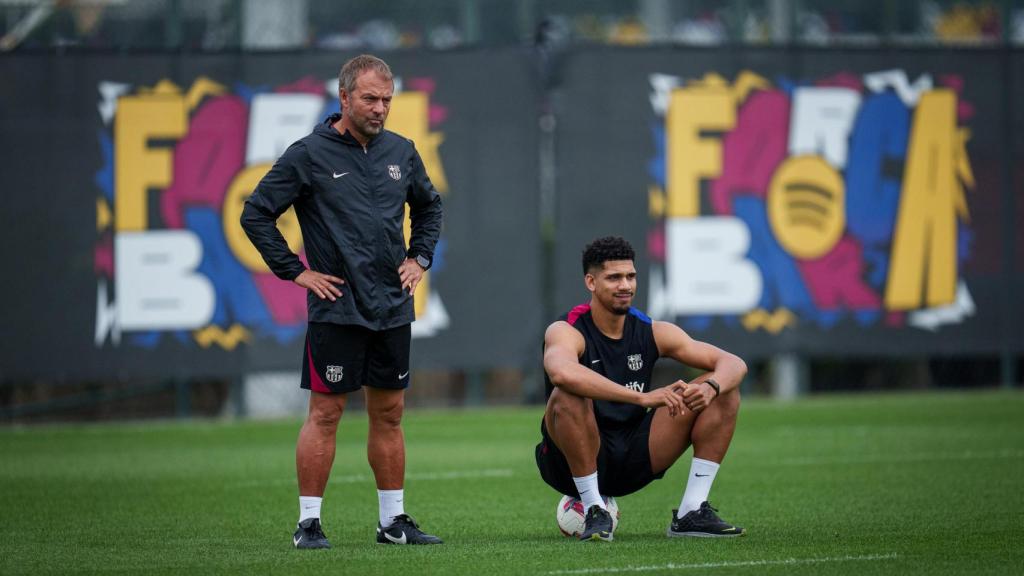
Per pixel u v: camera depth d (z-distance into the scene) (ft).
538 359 166.40
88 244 160.66
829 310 173.17
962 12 191.93
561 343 74.08
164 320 161.89
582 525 78.07
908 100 175.83
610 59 168.55
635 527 85.05
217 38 173.58
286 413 174.40
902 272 175.22
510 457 129.29
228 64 163.22
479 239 166.09
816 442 136.98
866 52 174.91
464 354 165.68
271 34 178.29
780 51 172.86
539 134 167.22
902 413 163.43
